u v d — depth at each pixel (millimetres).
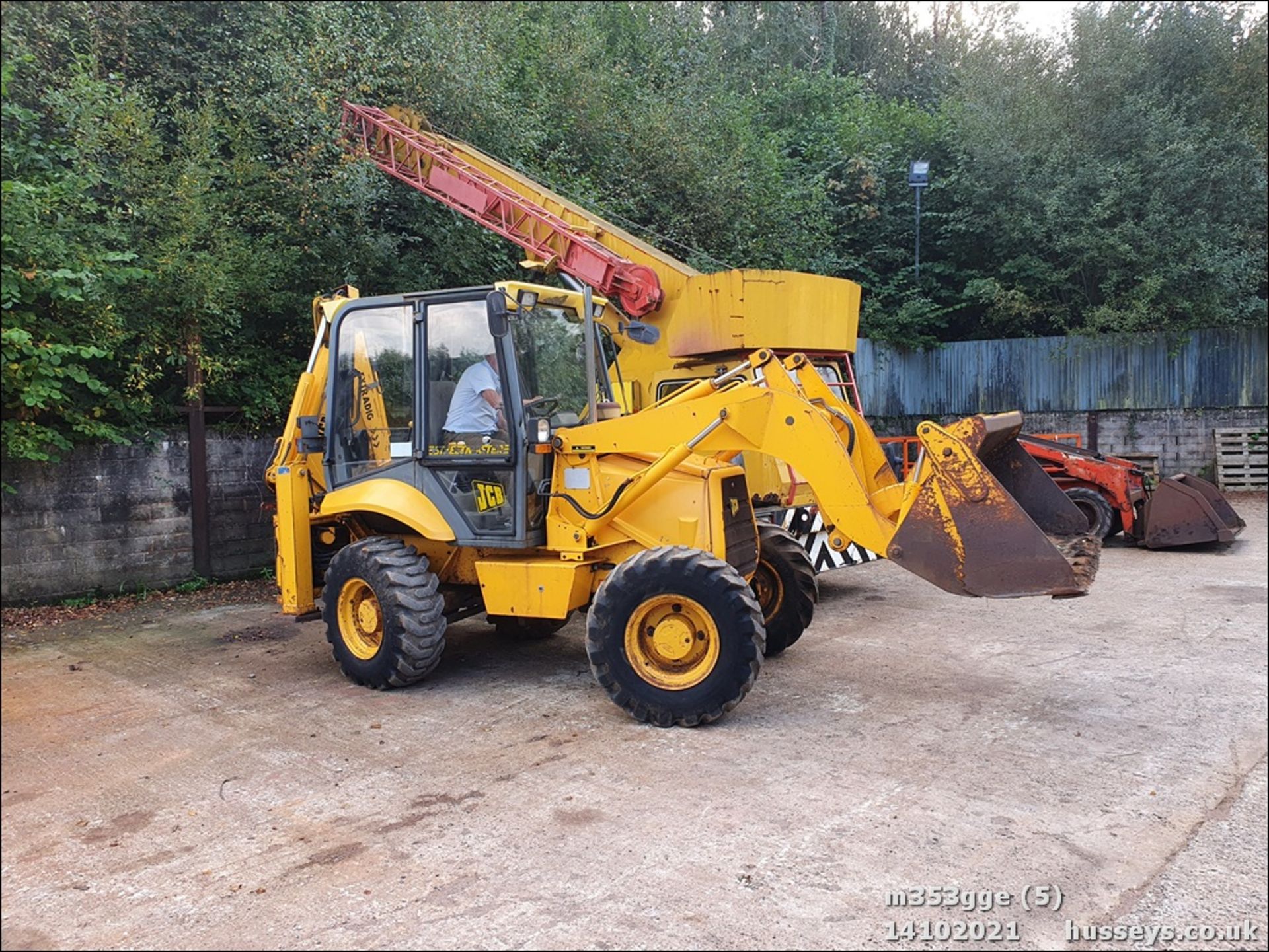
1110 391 17016
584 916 2852
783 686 5262
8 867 3205
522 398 5066
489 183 8711
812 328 7434
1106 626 6715
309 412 5906
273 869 3172
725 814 3570
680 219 13039
